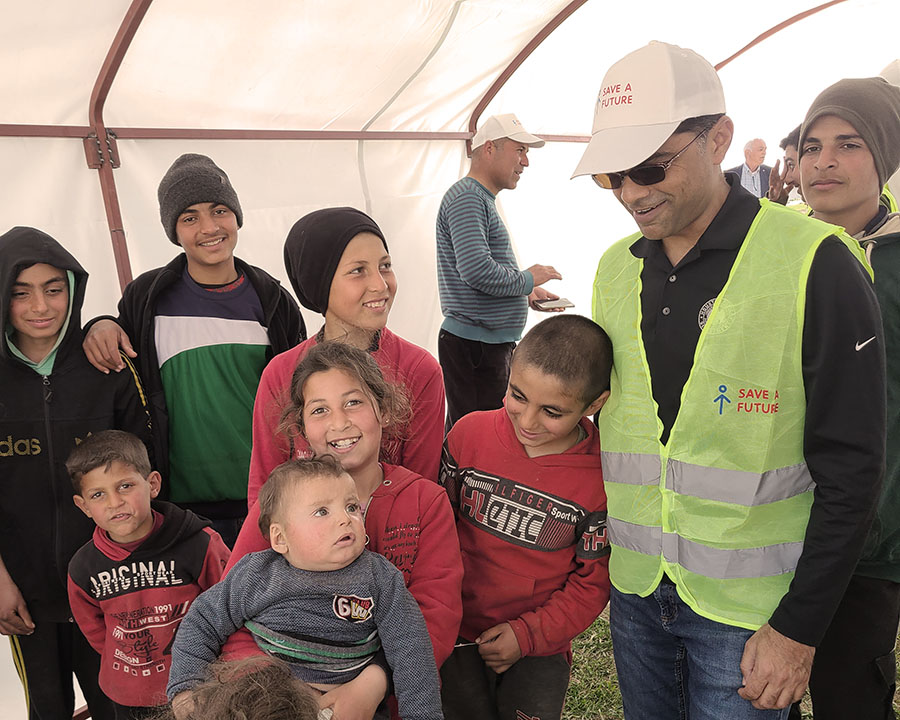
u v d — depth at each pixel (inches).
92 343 97.8
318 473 65.7
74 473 90.8
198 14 133.3
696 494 67.3
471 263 172.4
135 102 142.4
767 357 62.6
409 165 204.1
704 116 62.4
